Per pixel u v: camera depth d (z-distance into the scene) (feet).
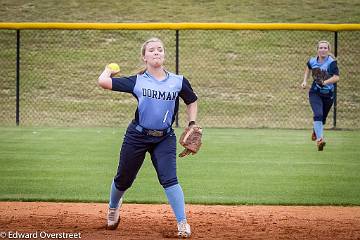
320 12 307.78
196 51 273.95
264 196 108.47
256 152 155.02
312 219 90.12
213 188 115.03
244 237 78.38
